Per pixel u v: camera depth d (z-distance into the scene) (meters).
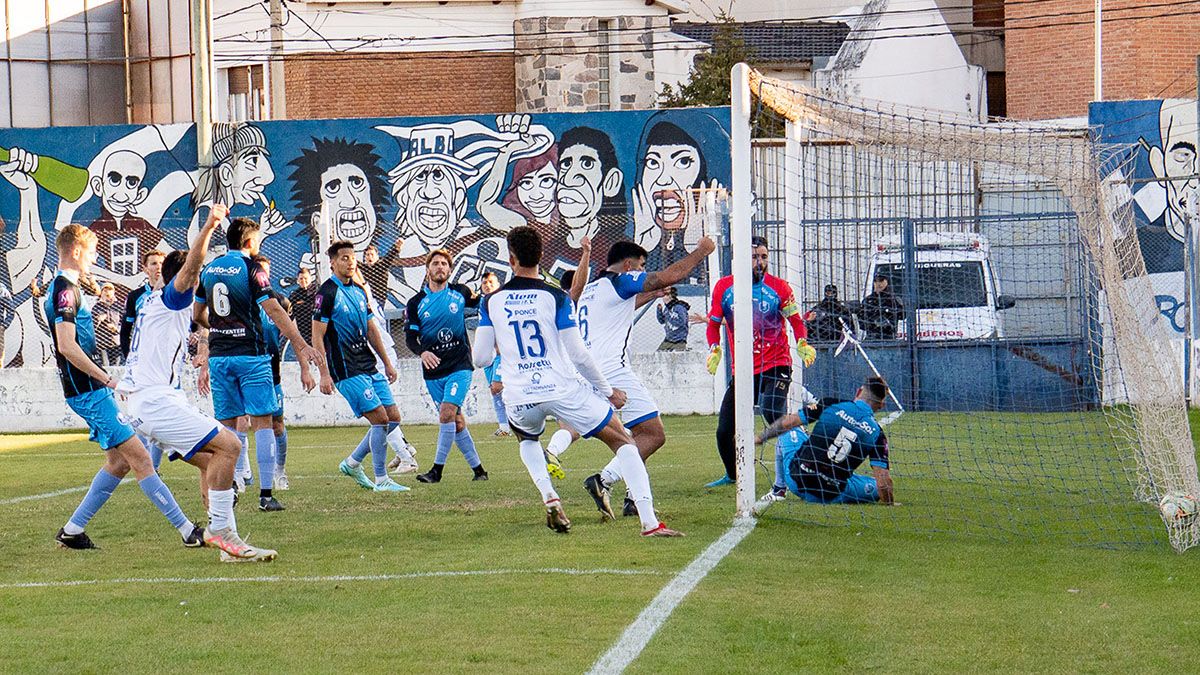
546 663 19.14
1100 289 43.34
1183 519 29.17
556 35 154.25
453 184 94.69
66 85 123.25
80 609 23.27
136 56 124.06
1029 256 65.62
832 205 65.12
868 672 18.73
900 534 30.61
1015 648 19.98
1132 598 23.52
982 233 66.25
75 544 30.28
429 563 27.30
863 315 65.25
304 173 94.94
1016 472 42.19
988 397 64.38
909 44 155.62
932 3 158.25
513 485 41.59
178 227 95.88
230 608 23.17
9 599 24.25
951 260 65.44
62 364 29.48
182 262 33.88
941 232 66.31
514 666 19.00
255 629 21.53
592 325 33.75
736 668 18.86
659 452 51.34
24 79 122.12
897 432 53.47
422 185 94.81
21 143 95.38
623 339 33.81
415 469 46.72
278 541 30.98
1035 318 63.69
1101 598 23.53
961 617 21.98
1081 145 31.62
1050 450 47.75
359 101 153.50
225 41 152.75
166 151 95.56
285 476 42.34
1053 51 146.00
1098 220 31.69
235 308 37.06
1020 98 148.50
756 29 172.38
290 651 20.03
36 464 53.00
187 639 20.91
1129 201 33.44
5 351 90.06
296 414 71.62
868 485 35.22
